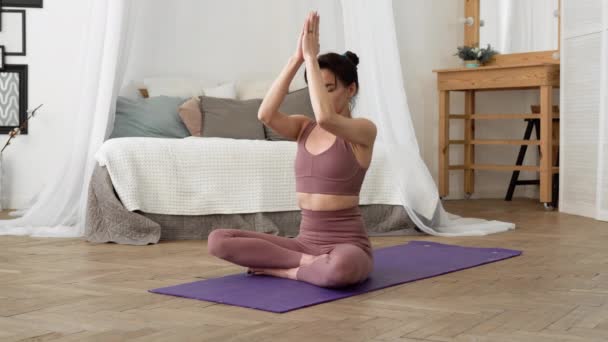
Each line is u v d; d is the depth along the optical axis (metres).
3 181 5.76
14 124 5.78
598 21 5.39
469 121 6.73
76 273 3.15
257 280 2.94
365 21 4.59
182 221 4.30
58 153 5.79
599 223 5.09
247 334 2.16
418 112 6.65
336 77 2.87
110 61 4.33
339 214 2.92
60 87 5.80
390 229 4.58
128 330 2.20
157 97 5.43
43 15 5.77
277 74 6.23
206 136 5.25
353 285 2.85
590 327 2.25
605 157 5.27
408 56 6.58
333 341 2.09
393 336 2.14
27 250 3.80
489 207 6.10
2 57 5.75
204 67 6.04
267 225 4.39
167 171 4.27
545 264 3.43
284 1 6.17
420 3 6.62
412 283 2.96
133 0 4.68
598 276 3.12
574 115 5.66
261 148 4.45
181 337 2.13
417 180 4.57
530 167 6.14
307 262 2.90
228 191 4.36
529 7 6.52
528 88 6.48
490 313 2.43
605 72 5.30
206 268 3.29
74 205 4.48
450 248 3.90
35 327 2.23
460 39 6.83
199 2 6.00
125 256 3.63
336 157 2.87
